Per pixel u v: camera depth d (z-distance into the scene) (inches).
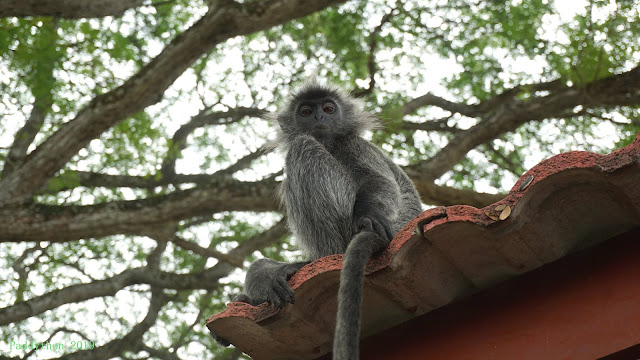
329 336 153.6
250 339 155.0
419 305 147.0
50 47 360.2
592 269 134.8
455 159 430.3
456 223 132.0
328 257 144.3
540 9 425.7
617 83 381.1
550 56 427.8
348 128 255.9
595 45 362.3
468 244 136.3
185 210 394.6
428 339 145.4
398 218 206.4
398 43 465.4
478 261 139.6
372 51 457.4
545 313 135.0
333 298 146.3
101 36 379.9
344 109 262.7
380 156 235.8
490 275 142.3
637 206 129.3
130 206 392.2
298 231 194.9
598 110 436.5
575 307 132.6
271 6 372.5
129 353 498.3
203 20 377.7
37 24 361.1
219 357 501.4
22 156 453.1
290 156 201.5
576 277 135.5
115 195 476.7
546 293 137.0
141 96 380.8
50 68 362.0
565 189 130.6
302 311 147.6
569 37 380.2
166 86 389.7
